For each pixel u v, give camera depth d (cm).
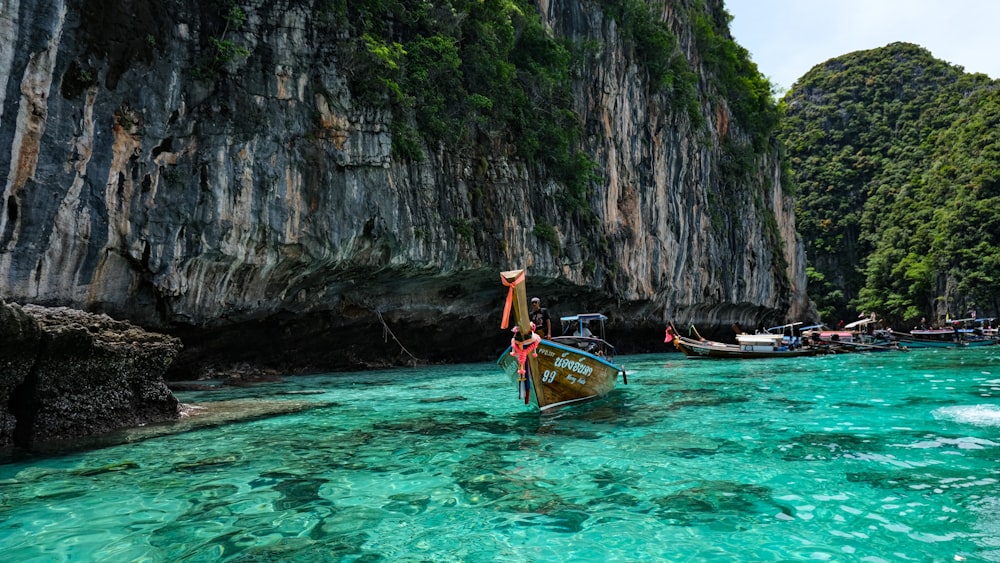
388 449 596
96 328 721
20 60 1000
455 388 1241
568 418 786
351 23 1577
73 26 1070
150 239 1191
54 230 1061
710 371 1611
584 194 2400
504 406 927
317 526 376
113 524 380
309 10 1455
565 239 2284
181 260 1242
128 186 1166
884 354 2336
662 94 3053
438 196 1786
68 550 339
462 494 442
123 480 483
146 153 1185
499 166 2017
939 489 434
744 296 3797
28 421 624
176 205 1227
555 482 471
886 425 696
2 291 998
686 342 2312
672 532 359
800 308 4988
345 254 1533
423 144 1747
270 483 475
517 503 419
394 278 1786
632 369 1734
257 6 1366
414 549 338
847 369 1596
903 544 335
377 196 1576
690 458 543
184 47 1250
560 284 2303
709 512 394
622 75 2734
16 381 611
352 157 1517
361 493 446
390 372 1814
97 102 1113
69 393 658
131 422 731
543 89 2219
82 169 1095
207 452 584
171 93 1223
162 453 580
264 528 372
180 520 388
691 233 3250
